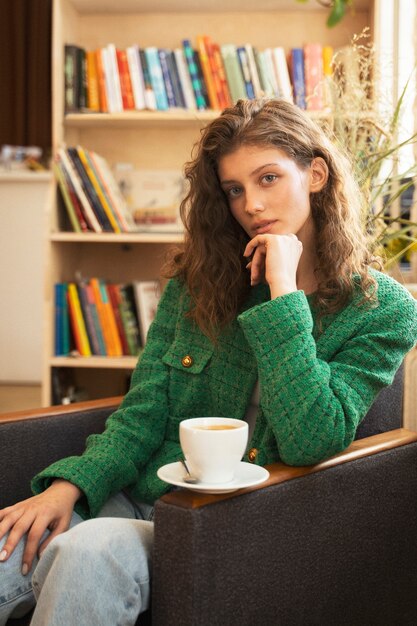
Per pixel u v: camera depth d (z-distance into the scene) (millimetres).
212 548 998
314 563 1148
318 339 1311
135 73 2682
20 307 4676
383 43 2418
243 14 2854
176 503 997
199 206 1438
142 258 2986
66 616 1037
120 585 1049
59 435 1535
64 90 2723
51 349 2723
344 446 1203
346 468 1195
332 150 1383
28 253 4637
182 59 2670
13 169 4625
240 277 1441
